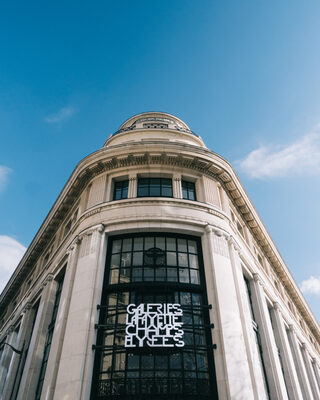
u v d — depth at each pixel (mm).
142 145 20453
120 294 15797
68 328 14805
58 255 21844
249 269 21172
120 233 17984
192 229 17984
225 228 19000
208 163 21109
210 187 20781
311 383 27406
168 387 12883
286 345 22000
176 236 17984
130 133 26359
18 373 20531
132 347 13500
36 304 24312
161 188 20141
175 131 26266
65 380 13141
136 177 20344
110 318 15125
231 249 18281
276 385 17094
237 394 12812
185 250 17641
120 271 16781
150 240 17766
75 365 13328
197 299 15875
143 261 16906
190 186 20828
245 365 13883
